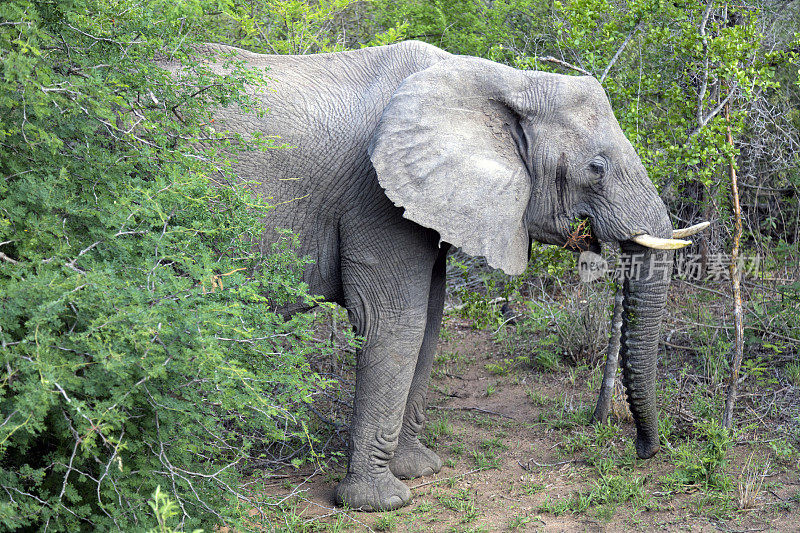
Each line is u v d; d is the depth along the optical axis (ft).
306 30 34.86
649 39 28.17
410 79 22.79
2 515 14.87
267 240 24.07
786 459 24.95
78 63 19.20
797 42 28.53
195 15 21.38
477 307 32.60
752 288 37.96
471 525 22.58
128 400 16.16
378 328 24.03
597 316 34.91
